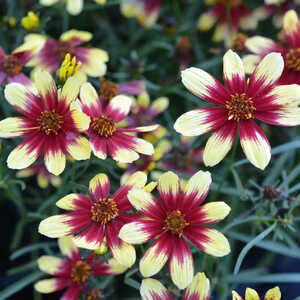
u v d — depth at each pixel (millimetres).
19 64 207
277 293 162
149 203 161
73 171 187
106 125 175
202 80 174
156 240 159
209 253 157
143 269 155
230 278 235
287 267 267
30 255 260
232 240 245
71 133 167
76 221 164
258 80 178
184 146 243
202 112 173
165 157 236
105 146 173
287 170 266
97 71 223
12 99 171
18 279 248
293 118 172
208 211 163
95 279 204
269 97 176
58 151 167
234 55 179
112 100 195
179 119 170
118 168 220
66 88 172
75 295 191
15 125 170
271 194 191
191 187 166
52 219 162
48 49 228
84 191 198
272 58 176
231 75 178
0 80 203
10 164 164
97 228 165
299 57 207
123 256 157
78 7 255
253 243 180
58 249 253
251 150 168
